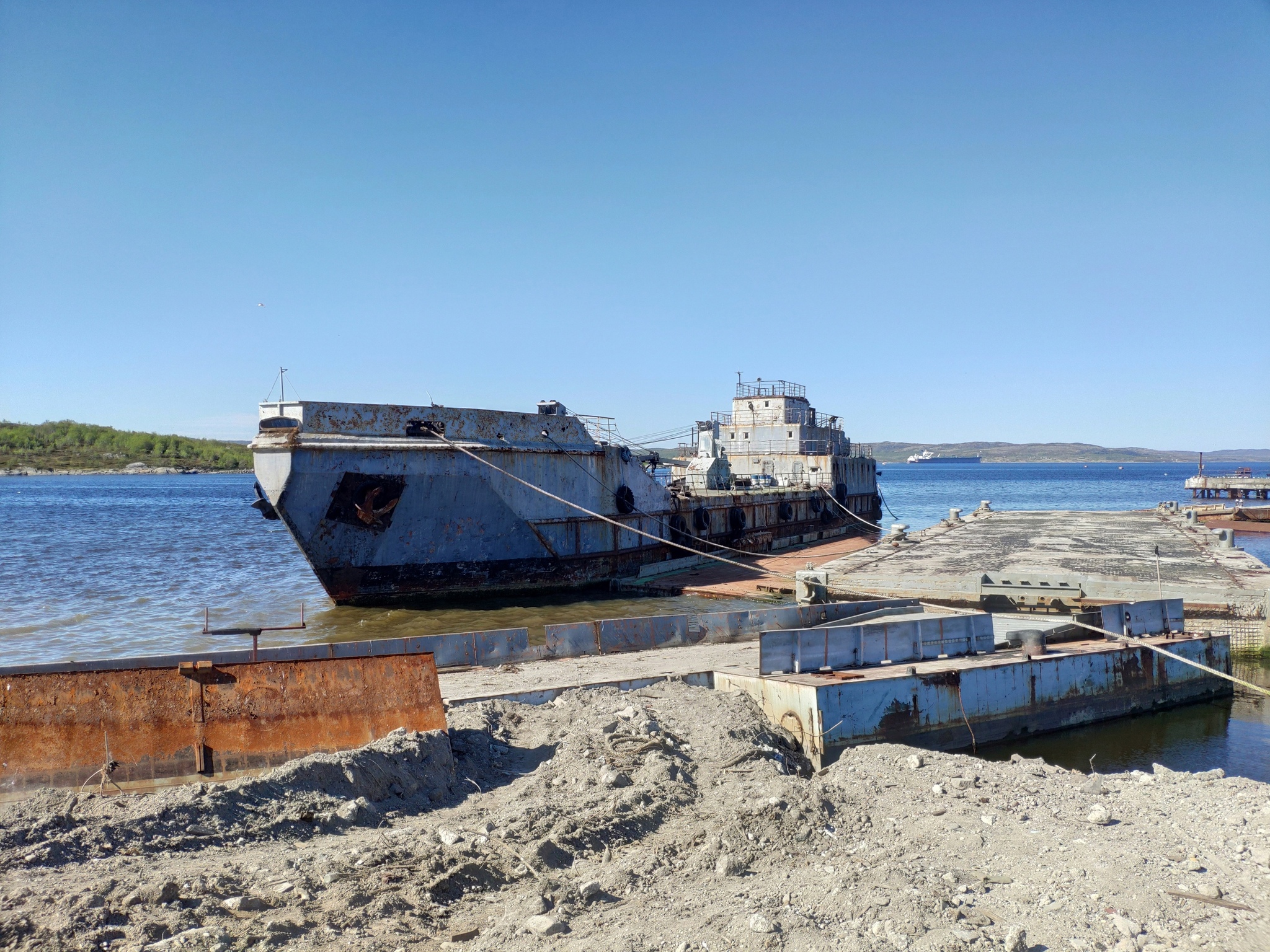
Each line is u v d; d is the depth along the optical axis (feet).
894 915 22.84
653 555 110.52
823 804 31.50
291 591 106.63
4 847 24.48
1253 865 26.23
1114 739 51.16
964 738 48.34
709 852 27.25
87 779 30.07
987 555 110.73
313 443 75.31
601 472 100.68
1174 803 32.63
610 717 40.19
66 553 150.92
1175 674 58.49
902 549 121.60
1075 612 77.20
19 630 81.25
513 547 90.12
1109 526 153.89
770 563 122.42
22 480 647.15
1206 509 213.66
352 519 78.89
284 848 26.27
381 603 85.71
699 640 59.72
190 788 28.50
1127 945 21.42
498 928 22.15
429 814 30.22
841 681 45.03
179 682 32.14
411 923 22.43
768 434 174.91
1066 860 27.25
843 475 180.24
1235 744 50.19
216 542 174.60
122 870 23.81
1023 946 21.36
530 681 46.80
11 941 19.61
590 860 27.09
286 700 33.04
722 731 39.86
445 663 50.83
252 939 20.68
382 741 32.37
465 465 82.99
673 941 21.72
